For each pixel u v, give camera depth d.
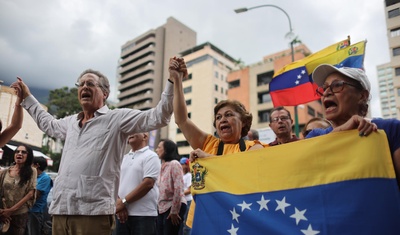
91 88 3.05
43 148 30.19
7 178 4.65
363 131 1.92
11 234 4.46
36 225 5.25
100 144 2.83
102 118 2.96
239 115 2.86
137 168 4.06
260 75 37.81
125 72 70.50
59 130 3.34
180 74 2.96
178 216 4.38
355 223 1.83
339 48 5.20
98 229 2.68
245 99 37.88
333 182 1.97
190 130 2.96
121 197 4.06
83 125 2.93
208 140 2.96
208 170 2.56
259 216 2.19
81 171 2.73
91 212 2.65
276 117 3.97
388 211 1.76
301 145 2.17
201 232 2.44
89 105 3.03
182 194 4.48
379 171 1.83
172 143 4.93
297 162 2.15
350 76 2.08
